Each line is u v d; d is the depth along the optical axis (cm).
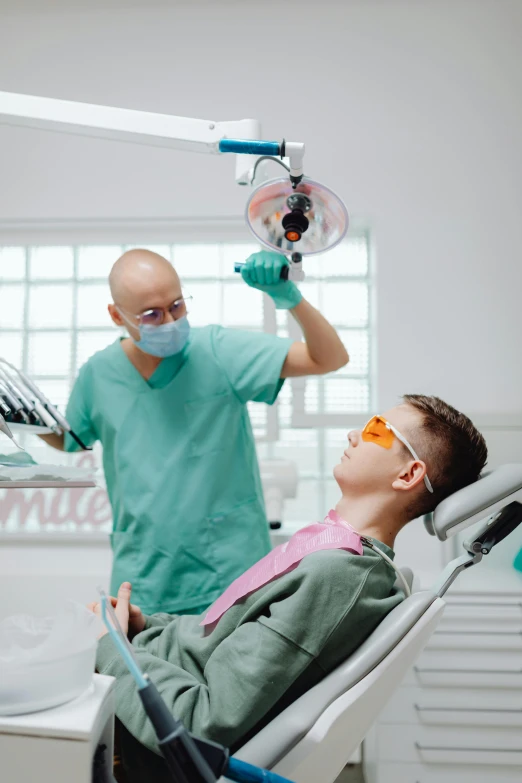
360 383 288
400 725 201
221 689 93
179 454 174
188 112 279
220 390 176
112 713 82
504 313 267
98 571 268
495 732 200
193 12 281
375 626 101
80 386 184
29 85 282
